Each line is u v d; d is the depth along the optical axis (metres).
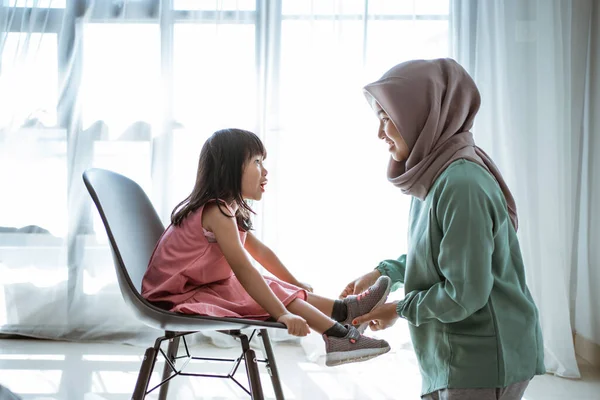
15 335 3.18
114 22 3.13
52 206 3.15
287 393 2.51
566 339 2.79
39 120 3.14
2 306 3.15
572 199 3.01
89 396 2.41
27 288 3.15
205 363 2.86
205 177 1.64
